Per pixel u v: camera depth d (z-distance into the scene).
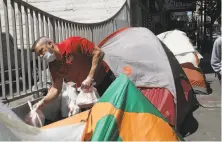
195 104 7.84
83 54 4.80
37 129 3.58
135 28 7.26
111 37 7.25
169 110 6.04
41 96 5.55
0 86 4.86
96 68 4.83
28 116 4.38
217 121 6.50
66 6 11.41
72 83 5.00
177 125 5.98
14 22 4.74
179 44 10.20
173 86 6.35
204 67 15.98
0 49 4.48
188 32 46.59
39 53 4.41
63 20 6.31
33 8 5.27
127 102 3.77
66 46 4.67
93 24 8.16
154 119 3.74
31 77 5.25
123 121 3.64
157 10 25.62
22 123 3.51
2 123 3.37
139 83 6.57
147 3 19.38
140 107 3.77
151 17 22.05
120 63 6.85
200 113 7.21
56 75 4.57
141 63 6.75
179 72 7.04
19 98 4.76
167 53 6.94
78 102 4.75
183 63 9.66
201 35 34.44
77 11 11.39
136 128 3.63
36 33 5.53
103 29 9.12
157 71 6.60
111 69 6.84
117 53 6.93
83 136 3.55
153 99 6.25
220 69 5.27
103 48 7.13
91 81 4.74
